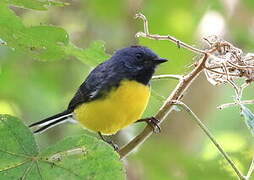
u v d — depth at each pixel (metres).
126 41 15.34
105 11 14.69
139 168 12.54
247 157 12.15
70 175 6.40
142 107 9.70
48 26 7.16
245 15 14.23
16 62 14.77
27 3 6.72
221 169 11.95
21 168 6.37
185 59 10.52
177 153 12.13
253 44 14.39
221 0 13.88
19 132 6.38
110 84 9.77
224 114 15.30
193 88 15.27
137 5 14.61
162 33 13.05
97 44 7.93
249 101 7.34
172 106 7.62
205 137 14.76
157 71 11.73
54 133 14.20
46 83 15.05
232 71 7.83
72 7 15.16
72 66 15.48
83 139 6.34
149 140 13.02
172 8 13.00
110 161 6.37
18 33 7.22
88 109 9.95
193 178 11.97
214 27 13.76
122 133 13.33
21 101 14.49
